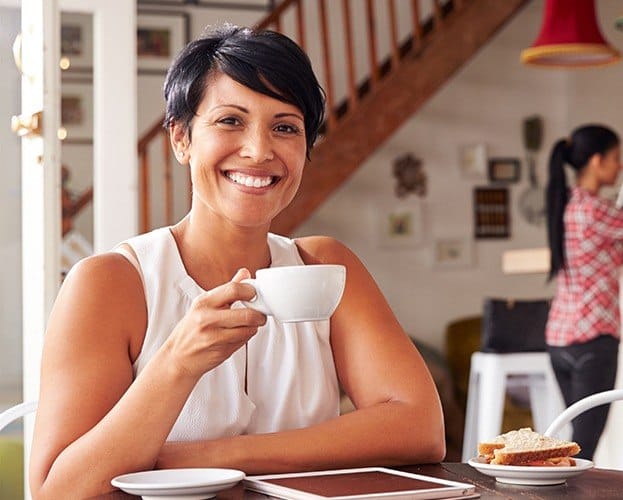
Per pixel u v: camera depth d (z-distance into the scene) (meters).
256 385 1.79
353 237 8.09
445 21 7.32
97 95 3.90
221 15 7.88
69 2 3.86
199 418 1.72
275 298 1.36
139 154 6.93
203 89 1.73
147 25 7.72
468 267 8.26
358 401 1.88
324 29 7.19
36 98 2.83
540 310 5.07
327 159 7.10
